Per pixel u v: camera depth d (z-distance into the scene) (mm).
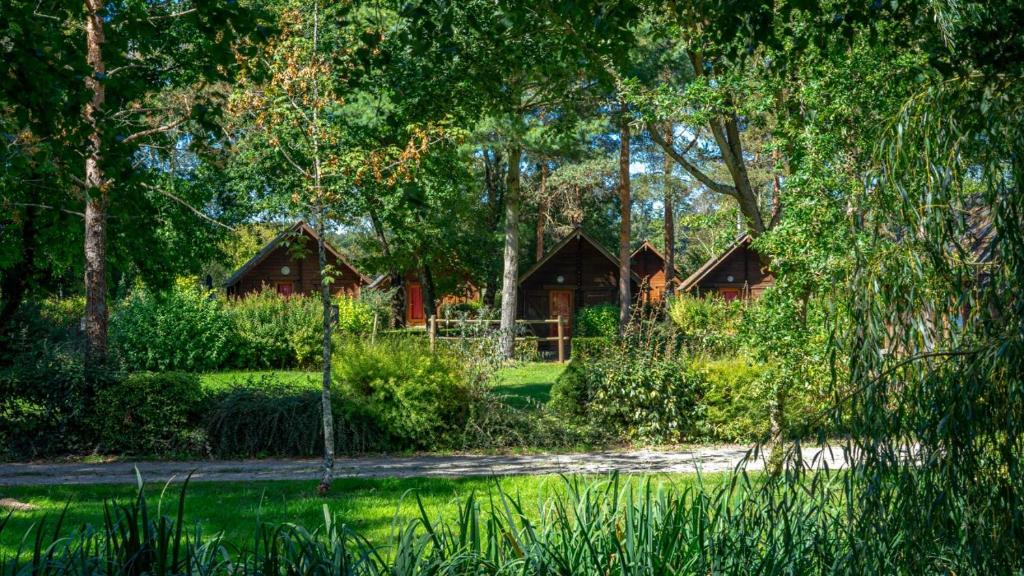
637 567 3164
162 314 25453
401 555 3070
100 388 13273
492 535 3391
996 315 3307
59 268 16297
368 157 9031
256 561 2914
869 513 3260
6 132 6895
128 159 6930
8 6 5859
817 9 6062
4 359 15828
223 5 6180
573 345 17234
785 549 3307
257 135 9969
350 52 7578
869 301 3596
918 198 3631
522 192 41656
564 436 13773
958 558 3219
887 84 8055
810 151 8672
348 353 14328
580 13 6859
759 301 10000
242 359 26359
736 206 12680
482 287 40969
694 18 8445
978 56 3877
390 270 35281
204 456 13016
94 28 8797
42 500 9156
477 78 10719
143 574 2713
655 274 46062
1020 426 3086
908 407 3316
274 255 39000
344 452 13273
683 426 14180
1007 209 3332
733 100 11234
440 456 13055
